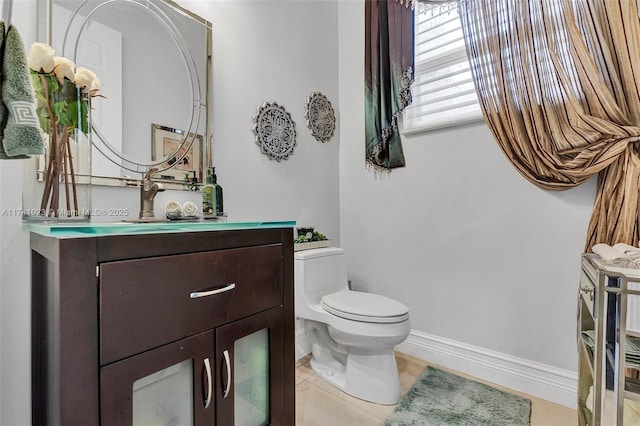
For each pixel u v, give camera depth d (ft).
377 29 6.41
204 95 4.58
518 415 4.37
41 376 2.57
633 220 3.95
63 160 2.69
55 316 1.96
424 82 6.17
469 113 5.63
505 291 5.21
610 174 4.17
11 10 2.69
